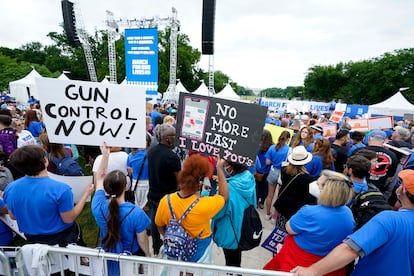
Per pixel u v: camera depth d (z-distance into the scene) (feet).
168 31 122.52
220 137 7.12
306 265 5.68
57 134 7.01
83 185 8.00
